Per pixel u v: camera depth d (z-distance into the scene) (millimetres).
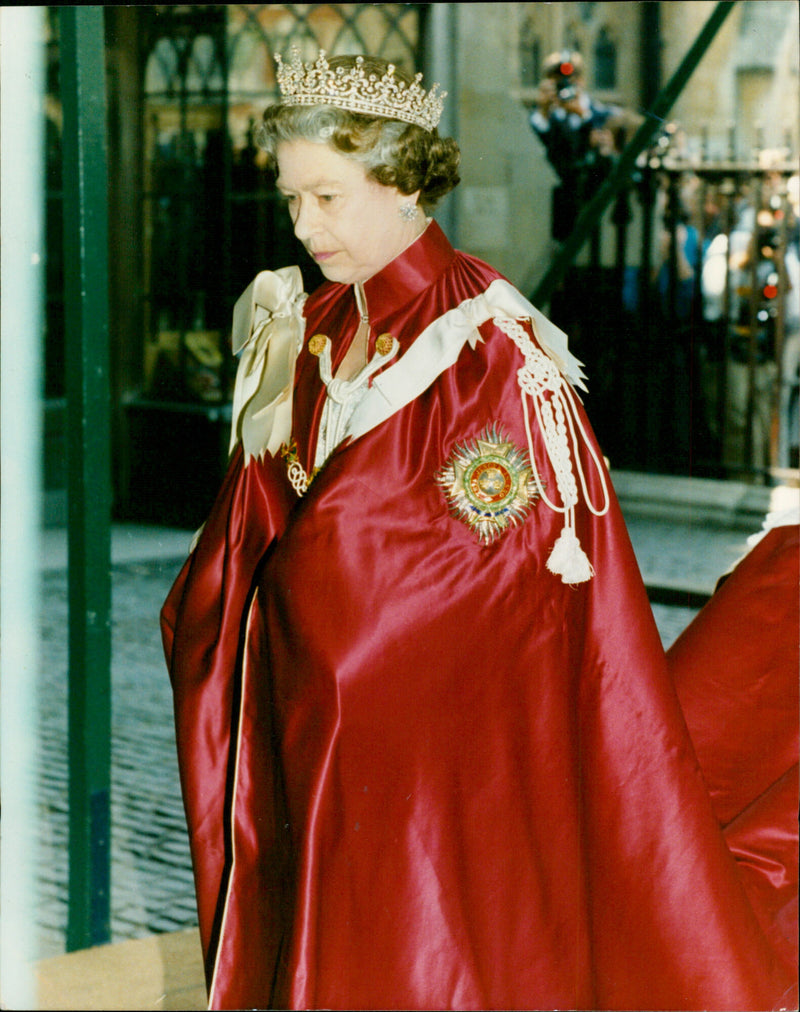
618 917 2113
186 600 2248
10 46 4359
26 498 6215
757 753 2463
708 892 2090
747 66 7461
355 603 1984
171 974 2701
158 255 8273
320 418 2135
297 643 1998
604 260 7695
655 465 7539
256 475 2203
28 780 4293
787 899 2244
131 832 4035
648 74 7641
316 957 1964
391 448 1999
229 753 2193
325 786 1981
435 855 2012
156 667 5602
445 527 2008
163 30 7988
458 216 7781
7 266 5125
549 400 2035
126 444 8398
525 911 2051
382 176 1997
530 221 7762
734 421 7461
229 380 8188
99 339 2994
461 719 2020
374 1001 1996
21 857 3641
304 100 1975
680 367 7516
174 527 8133
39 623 5750
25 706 4906
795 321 7285
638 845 2094
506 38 7629
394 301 2086
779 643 2451
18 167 4797
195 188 8109
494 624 2018
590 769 2104
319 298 2230
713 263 7473
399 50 7676
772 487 7324
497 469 1998
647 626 2086
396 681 1992
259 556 2207
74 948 2951
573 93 7609
